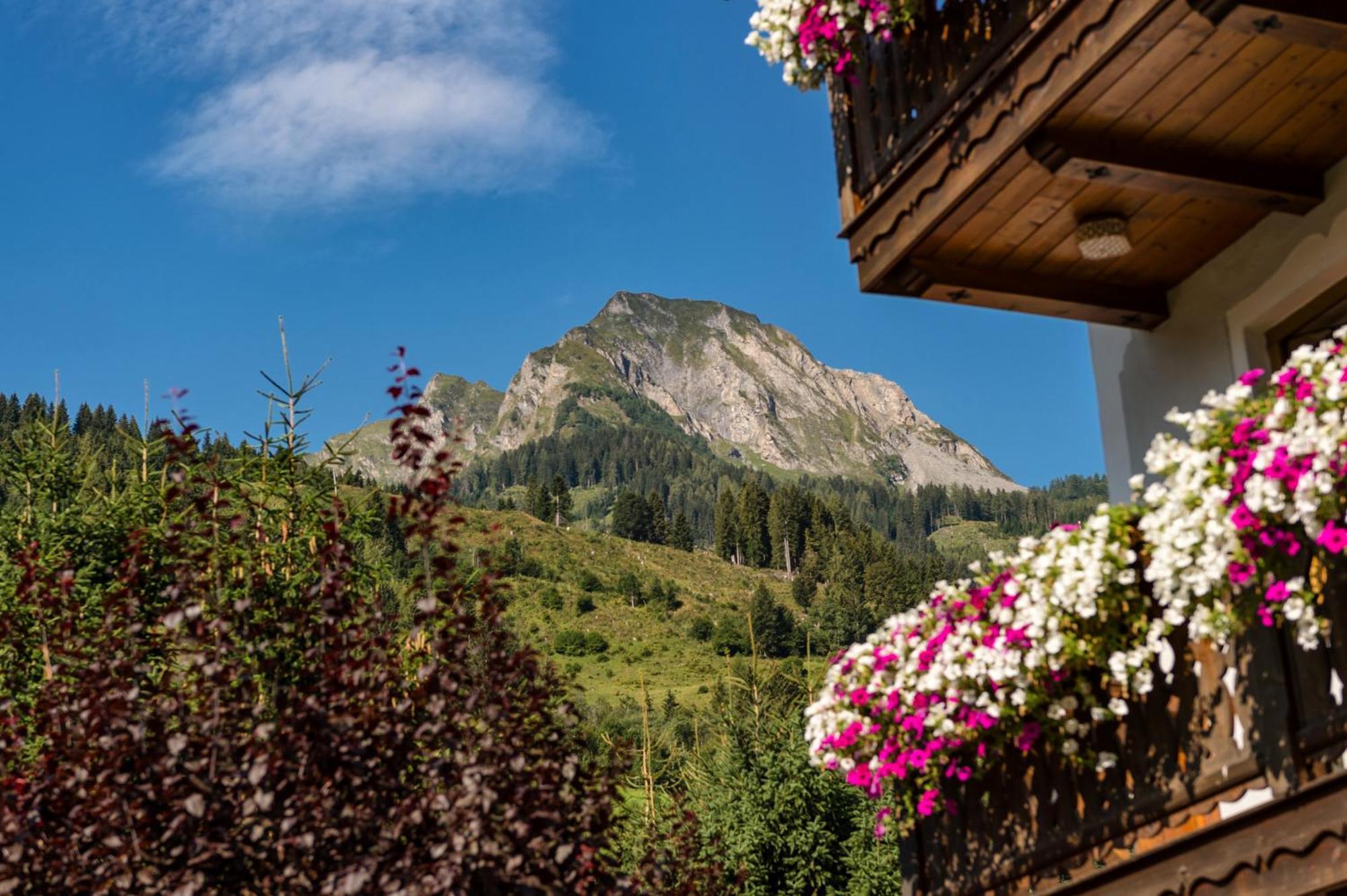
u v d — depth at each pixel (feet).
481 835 19.27
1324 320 19.52
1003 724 17.60
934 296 20.52
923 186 18.72
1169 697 16.17
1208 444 14.78
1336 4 13.80
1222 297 20.72
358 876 17.90
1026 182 18.10
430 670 21.30
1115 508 16.46
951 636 17.58
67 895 18.31
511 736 21.71
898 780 20.15
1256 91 15.83
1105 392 23.84
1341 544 12.93
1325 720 14.17
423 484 22.40
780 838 43.09
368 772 20.10
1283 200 18.08
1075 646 16.17
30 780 19.88
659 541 637.30
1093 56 15.25
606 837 24.02
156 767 18.90
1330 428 13.14
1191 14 14.21
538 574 481.46
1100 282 21.47
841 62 19.66
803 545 626.64
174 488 24.54
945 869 19.88
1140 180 17.28
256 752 19.40
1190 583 14.60
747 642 402.72
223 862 18.84
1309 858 14.30
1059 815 17.81
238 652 21.42
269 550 28.89
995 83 17.07
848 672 19.71
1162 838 16.29
